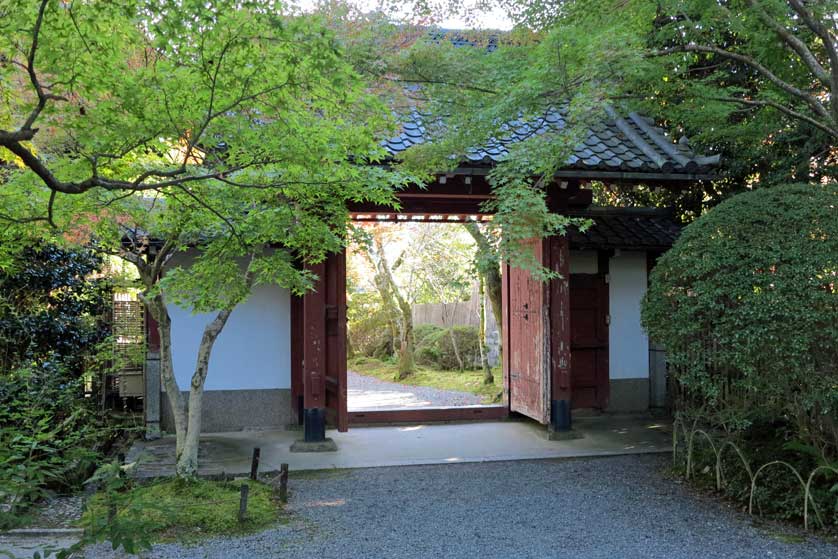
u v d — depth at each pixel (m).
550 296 8.07
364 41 6.43
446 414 8.99
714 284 5.15
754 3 5.89
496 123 6.05
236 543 4.64
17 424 5.58
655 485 6.10
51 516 5.22
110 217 5.18
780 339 4.69
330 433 8.33
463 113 6.20
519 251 5.48
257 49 3.24
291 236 5.34
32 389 5.96
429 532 4.90
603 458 7.15
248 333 8.41
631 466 6.80
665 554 4.46
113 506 3.87
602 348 9.41
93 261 8.22
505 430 8.49
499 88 6.14
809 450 5.17
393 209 7.86
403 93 6.84
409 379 15.47
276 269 5.50
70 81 3.26
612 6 6.18
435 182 7.32
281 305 8.50
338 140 4.00
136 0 3.05
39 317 7.22
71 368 7.62
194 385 5.68
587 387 9.37
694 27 6.26
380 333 19.67
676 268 5.57
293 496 5.79
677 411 7.24
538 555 4.45
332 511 5.39
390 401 12.02
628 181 7.39
